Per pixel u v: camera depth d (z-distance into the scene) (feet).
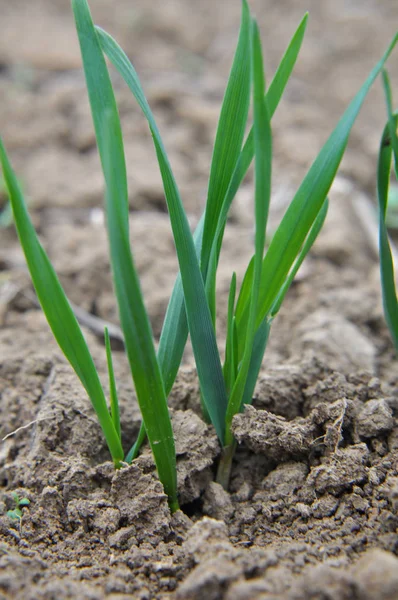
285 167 1.82
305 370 1.12
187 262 0.93
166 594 0.92
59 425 1.07
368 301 1.36
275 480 1.02
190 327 0.95
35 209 1.64
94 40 0.91
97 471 1.02
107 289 1.42
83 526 0.99
